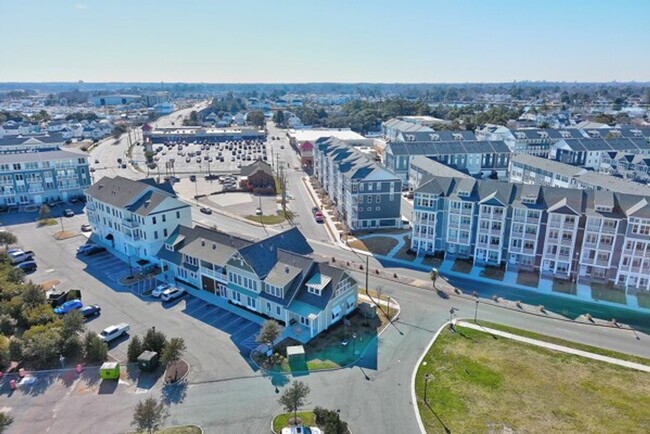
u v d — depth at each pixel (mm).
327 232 90375
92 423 38219
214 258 60156
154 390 42438
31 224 91938
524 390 42938
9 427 37625
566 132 159375
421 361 47344
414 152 129000
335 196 108375
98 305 58625
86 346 47094
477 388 43125
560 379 44688
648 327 55062
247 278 56875
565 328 54656
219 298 61094
